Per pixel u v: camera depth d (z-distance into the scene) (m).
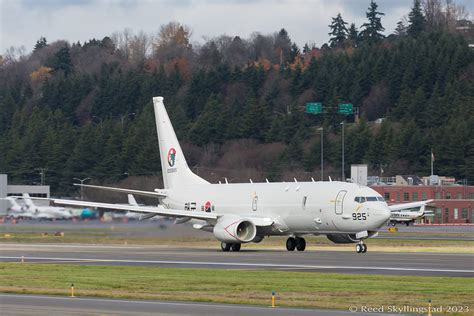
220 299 110.00
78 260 174.75
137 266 159.12
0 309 101.94
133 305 105.44
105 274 142.50
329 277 134.75
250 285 124.62
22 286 125.94
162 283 127.94
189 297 112.06
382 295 113.12
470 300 108.38
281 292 116.94
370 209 195.62
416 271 144.88
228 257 181.38
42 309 101.94
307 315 97.81
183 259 175.88
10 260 176.00
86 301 109.25
